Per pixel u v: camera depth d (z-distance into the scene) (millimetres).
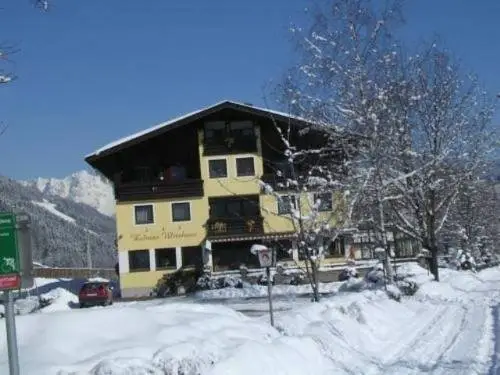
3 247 5695
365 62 28375
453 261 51500
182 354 8109
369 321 16406
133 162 48500
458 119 32344
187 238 46812
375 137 27812
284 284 42125
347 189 26688
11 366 5812
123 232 46844
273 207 46469
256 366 8891
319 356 11062
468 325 17203
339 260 45500
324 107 28344
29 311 35531
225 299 36719
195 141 48594
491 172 36438
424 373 10742
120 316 9344
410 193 32125
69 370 7352
